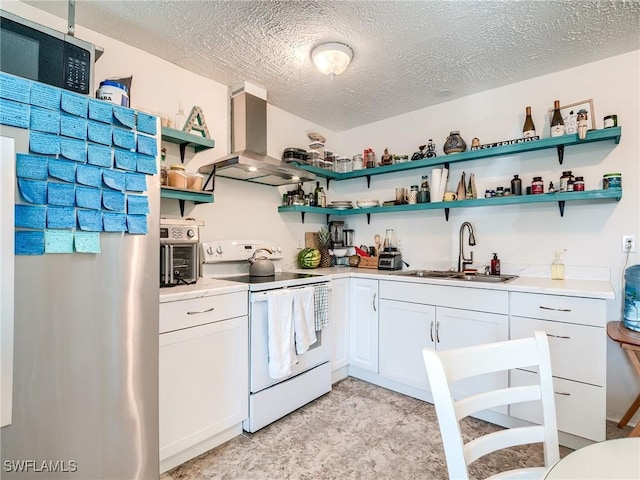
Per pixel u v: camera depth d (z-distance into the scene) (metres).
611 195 2.03
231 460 1.77
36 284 1.10
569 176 2.27
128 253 1.33
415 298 2.46
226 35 2.00
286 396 2.21
